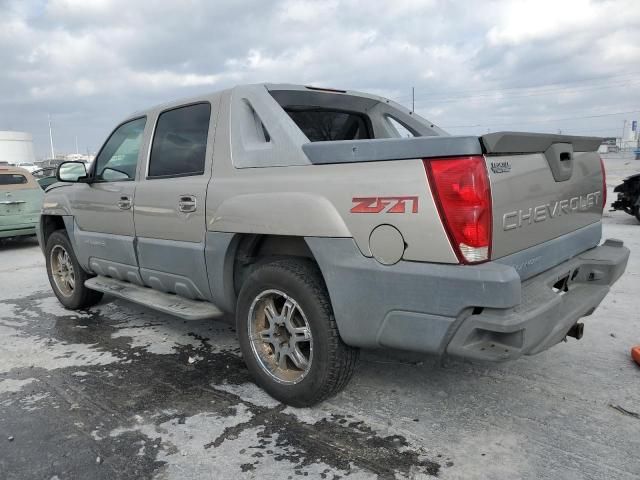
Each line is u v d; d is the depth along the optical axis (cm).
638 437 273
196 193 355
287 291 302
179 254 375
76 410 318
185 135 384
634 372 351
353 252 266
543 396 320
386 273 254
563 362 370
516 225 256
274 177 307
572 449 262
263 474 249
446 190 235
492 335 241
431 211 239
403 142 251
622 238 896
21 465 260
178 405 322
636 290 555
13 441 283
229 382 355
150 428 294
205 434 286
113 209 443
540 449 263
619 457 254
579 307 292
